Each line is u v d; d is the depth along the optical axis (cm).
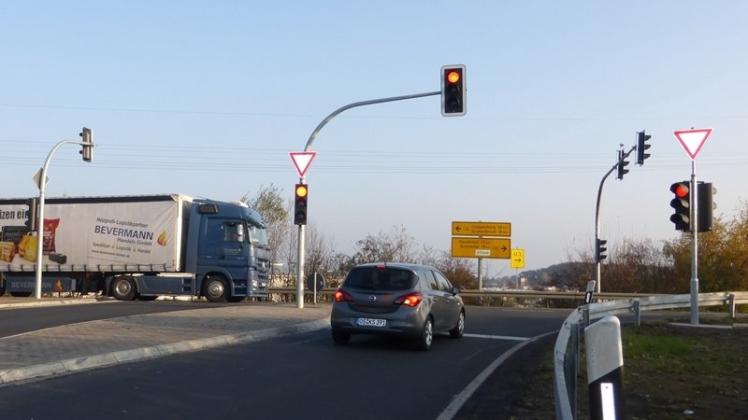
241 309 1991
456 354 1337
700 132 1792
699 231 1836
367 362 1192
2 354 1048
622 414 355
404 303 1333
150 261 2677
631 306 1906
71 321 1630
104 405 802
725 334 1714
